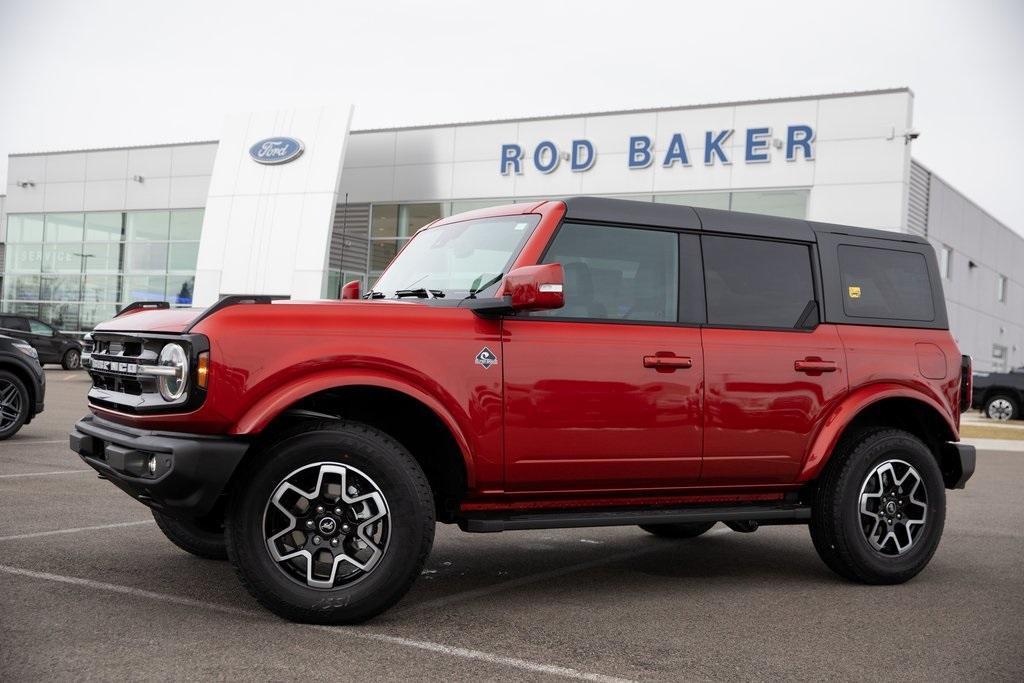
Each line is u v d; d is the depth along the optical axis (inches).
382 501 161.3
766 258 207.5
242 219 1133.1
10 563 195.5
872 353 214.2
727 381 194.5
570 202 186.1
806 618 177.8
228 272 1131.3
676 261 196.1
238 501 156.5
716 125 956.6
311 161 1102.4
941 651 157.9
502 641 155.4
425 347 166.9
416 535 162.1
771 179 932.6
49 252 1378.0
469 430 169.6
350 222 1158.3
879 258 223.5
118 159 1326.3
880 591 203.6
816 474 205.2
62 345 1062.4
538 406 175.2
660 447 187.3
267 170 1127.6
